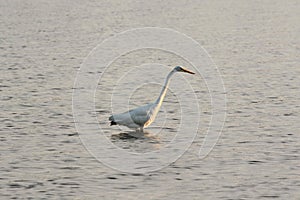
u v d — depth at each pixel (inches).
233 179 906.7
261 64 1849.2
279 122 1190.3
